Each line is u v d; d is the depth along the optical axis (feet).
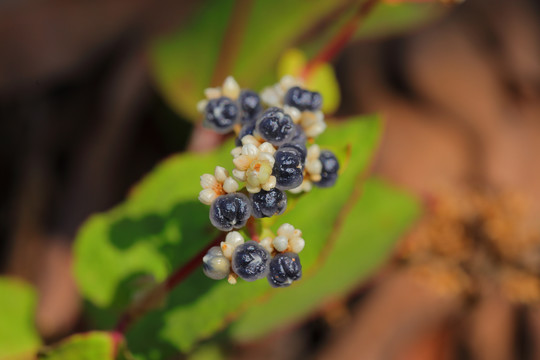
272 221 0.61
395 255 0.96
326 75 0.77
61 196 1.05
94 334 0.67
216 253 0.59
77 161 1.07
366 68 1.20
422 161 1.11
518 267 0.93
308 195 0.68
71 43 1.11
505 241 0.92
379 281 1.04
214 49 0.97
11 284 0.77
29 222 1.02
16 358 0.74
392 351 1.00
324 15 0.99
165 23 1.12
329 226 0.68
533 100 1.15
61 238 1.01
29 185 1.04
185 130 1.09
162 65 0.98
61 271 0.97
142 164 1.08
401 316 1.02
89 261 0.72
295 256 0.59
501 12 1.23
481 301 1.00
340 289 0.79
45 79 1.09
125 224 0.71
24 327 0.76
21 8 1.09
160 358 0.69
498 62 1.18
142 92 1.11
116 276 0.71
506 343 0.99
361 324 1.01
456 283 0.95
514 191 1.03
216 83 0.97
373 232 0.82
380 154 1.12
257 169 0.58
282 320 0.78
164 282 0.65
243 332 0.78
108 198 1.05
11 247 1.00
